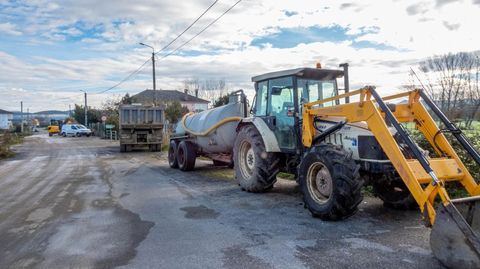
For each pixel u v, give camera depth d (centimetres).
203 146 1202
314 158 596
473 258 364
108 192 873
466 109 1009
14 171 1337
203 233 534
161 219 617
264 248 468
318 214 586
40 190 921
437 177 473
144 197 805
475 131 789
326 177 588
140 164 1500
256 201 736
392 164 539
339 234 514
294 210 655
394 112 595
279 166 805
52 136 5222
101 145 2884
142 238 518
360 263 414
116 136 3822
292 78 743
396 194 632
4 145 2066
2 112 9412
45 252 471
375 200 709
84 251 471
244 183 836
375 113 533
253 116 867
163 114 2194
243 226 564
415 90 581
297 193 806
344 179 546
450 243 381
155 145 2212
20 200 802
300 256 438
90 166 1435
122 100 4631
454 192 656
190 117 1339
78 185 981
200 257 443
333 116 628
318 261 422
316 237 504
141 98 5184
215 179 1050
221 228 556
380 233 516
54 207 723
